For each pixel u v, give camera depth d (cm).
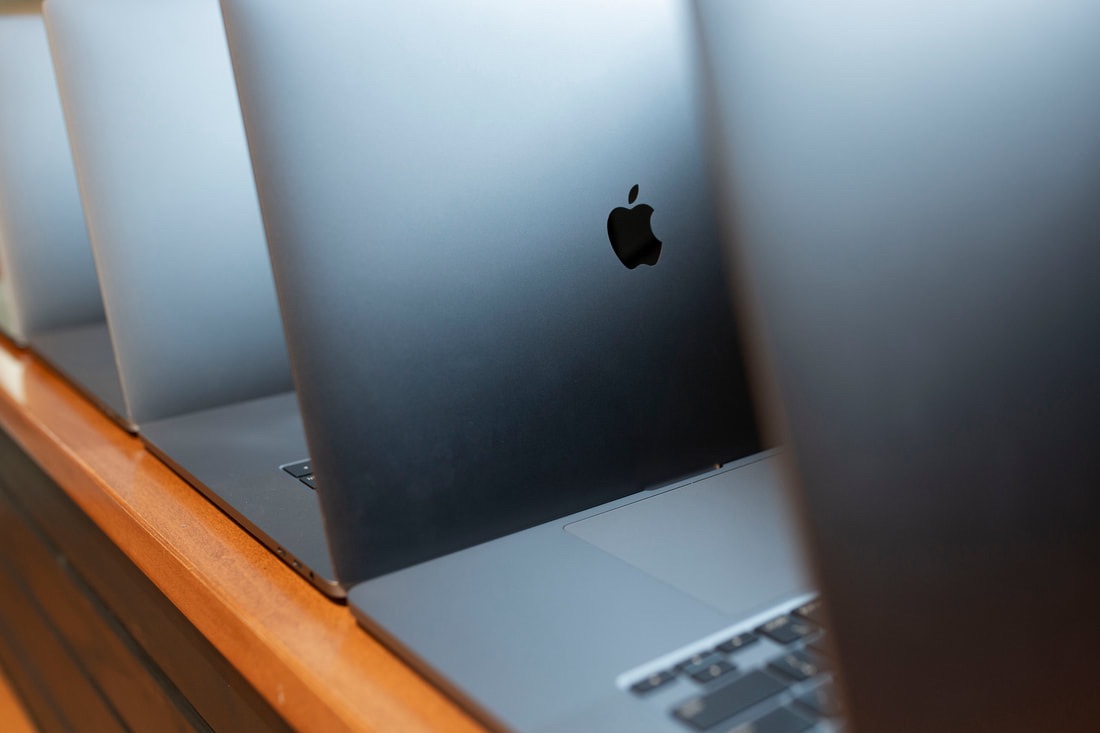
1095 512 49
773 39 44
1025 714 48
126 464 104
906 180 46
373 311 65
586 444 73
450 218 67
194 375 116
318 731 59
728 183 44
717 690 52
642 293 74
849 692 45
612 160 72
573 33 70
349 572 66
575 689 53
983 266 48
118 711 123
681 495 75
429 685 57
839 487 45
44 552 152
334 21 62
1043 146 49
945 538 47
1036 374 49
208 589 73
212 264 116
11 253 151
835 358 45
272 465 94
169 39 111
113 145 109
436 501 68
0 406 149
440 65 65
